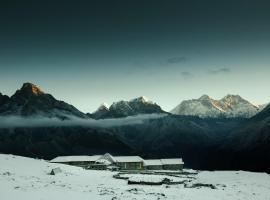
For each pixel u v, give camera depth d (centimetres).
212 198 7700
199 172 16788
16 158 13788
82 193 7144
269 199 8019
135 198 6756
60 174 12069
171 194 8038
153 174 15062
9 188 7012
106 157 19625
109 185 9981
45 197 6284
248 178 12600
